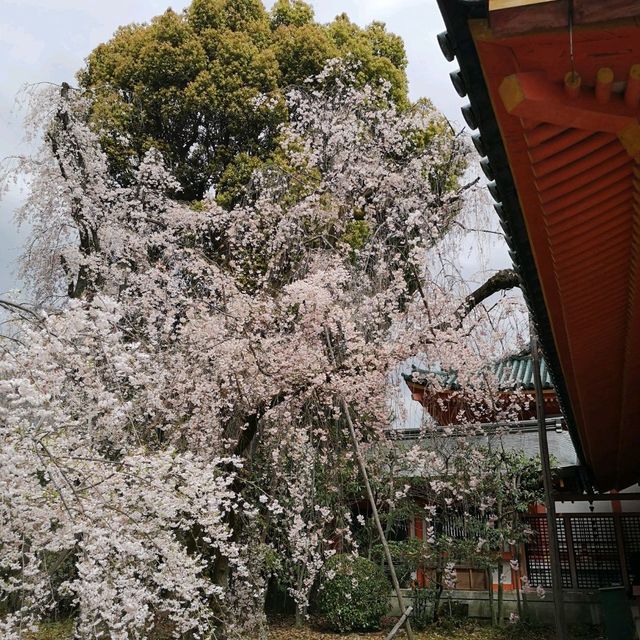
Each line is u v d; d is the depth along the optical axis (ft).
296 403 28.76
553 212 9.48
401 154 35.32
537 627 36.14
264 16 51.52
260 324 27.25
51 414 14.57
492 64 6.72
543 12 5.54
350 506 40.55
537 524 39.78
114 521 15.66
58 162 29.84
